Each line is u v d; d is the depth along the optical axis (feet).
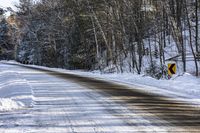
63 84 56.54
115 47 114.62
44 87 51.01
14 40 295.89
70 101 35.04
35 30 206.28
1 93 48.37
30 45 237.25
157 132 20.71
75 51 148.77
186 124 23.04
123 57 117.29
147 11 100.83
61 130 21.49
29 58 232.94
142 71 94.89
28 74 89.66
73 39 150.10
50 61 183.93
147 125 22.81
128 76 78.28
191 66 79.97
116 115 26.68
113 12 108.88
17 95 39.60
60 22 164.55
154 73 77.15
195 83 52.60
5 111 29.14
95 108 30.25
